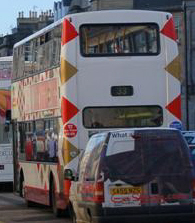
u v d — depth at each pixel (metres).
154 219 13.12
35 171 22.17
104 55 18.69
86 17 18.67
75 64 18.53
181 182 13.29
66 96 18.47
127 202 13.12
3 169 31.39
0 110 31.36
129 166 13.24
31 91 22.44
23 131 23.86
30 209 23.05
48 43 20.39
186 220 13.24
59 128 19.03
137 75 18.77
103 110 18.64
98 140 13.79
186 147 13.48
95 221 13.20
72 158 18.39
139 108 18.77
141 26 18.94
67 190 18.20
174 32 19.05
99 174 13.20
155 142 13.38
